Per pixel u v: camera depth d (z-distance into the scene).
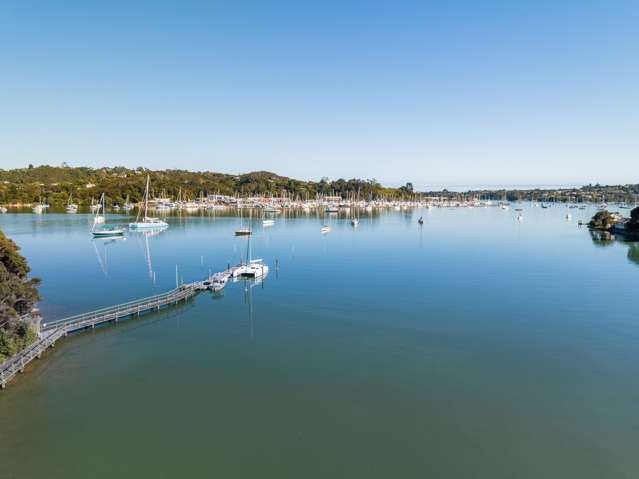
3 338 37.25
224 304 59.06
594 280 73.12
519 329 48.81
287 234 143.25
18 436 28.52
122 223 169.88
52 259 91.88
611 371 38.25
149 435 28.88
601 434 29.12
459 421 30.66
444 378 37.12
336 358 41.19
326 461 26.42
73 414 31.20
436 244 119.44
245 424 30.25
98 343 44.59
